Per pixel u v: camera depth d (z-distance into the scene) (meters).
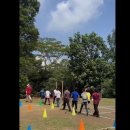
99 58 63.16
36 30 54.09
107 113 27.84
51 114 23.75
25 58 54.31
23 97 48.56
